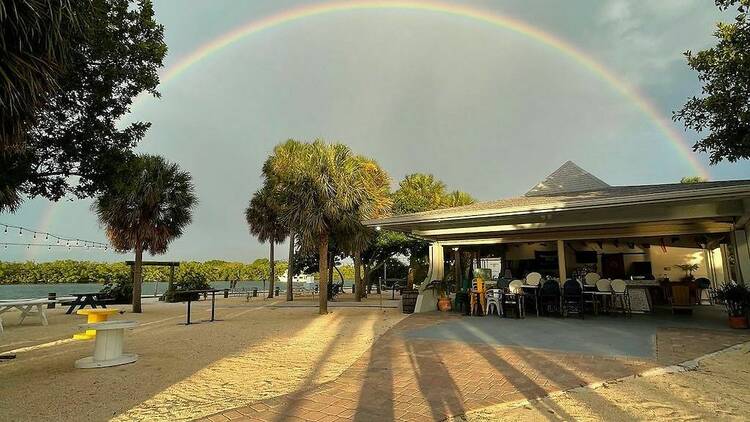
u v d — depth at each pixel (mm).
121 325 6086
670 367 5176
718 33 7332
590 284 11844
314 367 5707
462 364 5586
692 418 3613
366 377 5078
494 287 12742
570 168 16562
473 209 11359
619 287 10547
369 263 28047
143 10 8109
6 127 4066
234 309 16828
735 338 7062
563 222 10938
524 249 17625
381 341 7445
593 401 4066
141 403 4176
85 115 7816
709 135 8031
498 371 5188
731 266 12578
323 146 13406
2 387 4809
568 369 5188
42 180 7828
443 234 12805
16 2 3574
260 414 3811
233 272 53219
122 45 7852
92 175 8211
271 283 26344
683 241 15078
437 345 6898
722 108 7504
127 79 8164
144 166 15945
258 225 25672
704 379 4723
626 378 4773
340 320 11266
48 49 4012
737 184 8531
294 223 12992
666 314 10844
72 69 7023
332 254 26750
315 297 27484
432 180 30578
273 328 9930
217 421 3645
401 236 24531
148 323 11852
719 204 9031
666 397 4152
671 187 9984
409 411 3873
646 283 12016
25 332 10359
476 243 13602
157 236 16547
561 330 8172
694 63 7711
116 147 8297
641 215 9945
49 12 3877
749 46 6988
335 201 12758
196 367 5785
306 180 12898
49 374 5465
